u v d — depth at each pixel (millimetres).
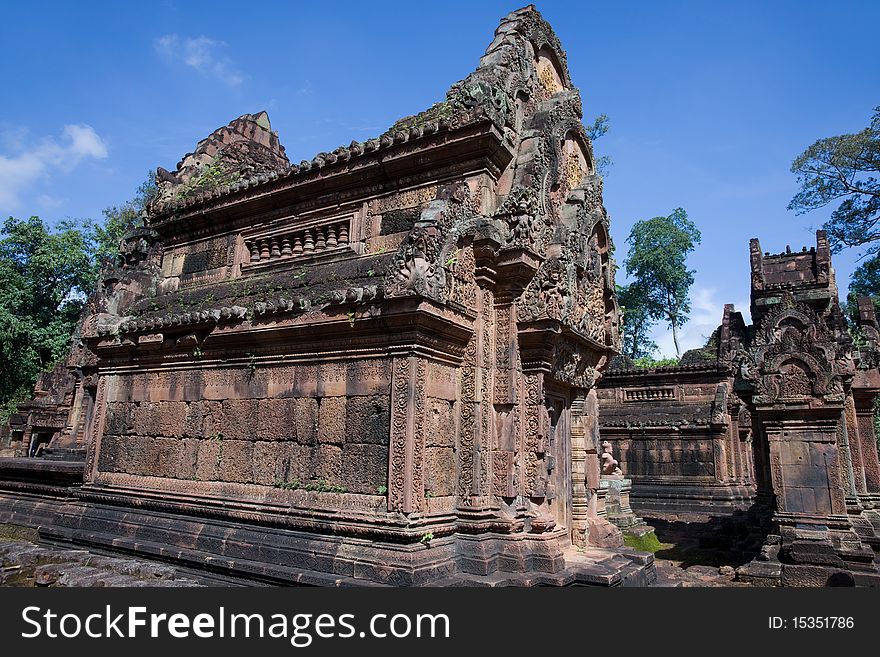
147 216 14484
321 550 7879
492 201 9719
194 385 10352
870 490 15359
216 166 16078
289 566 8023
